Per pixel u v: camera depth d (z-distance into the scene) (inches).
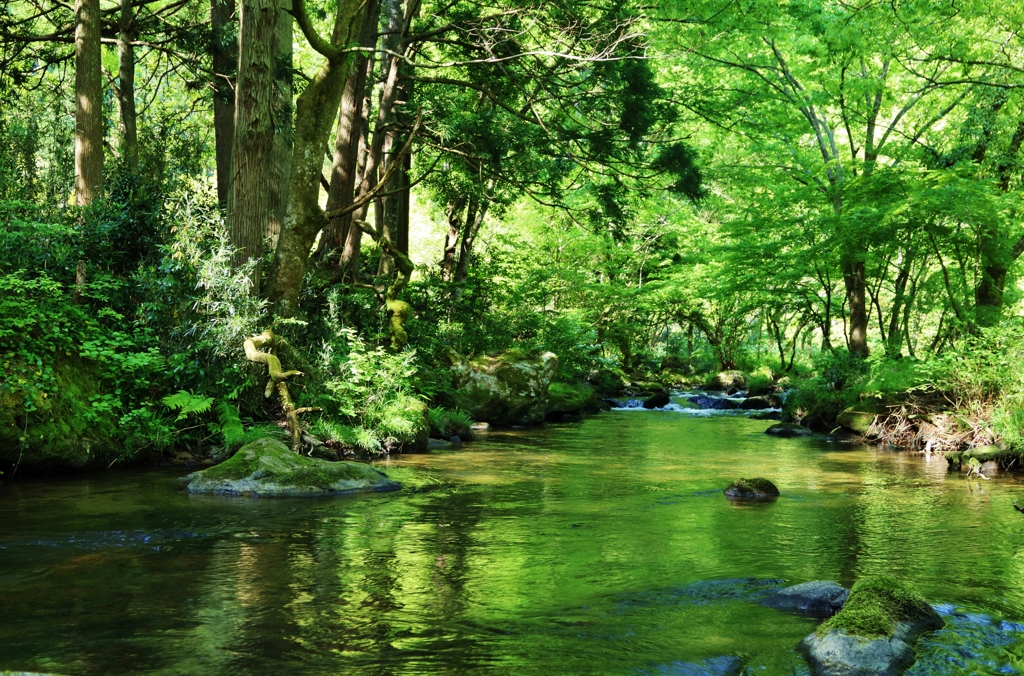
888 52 703.7
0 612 175.6
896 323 840.9
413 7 689.0
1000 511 320.8
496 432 634.2
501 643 163.0
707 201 1024.2
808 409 770.2
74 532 253.6
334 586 200.8
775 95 828.0
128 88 666.8
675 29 666.8
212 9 762.8
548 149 714.8
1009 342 523.5
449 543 251.6
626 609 187.5
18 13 928.3
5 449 339.3
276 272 484.7
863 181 714.2
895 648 156.6
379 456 457.1
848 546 255.9
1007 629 173.9
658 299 1331.2
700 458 494.3
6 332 357.4
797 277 840.3
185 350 429.7
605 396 1120.8
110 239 471.5
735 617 182.5
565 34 616.4
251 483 329.4
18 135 593.9
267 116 468.1
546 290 1163.9
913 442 563.8
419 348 639.8
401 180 853.2
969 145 729.6
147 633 163.5
